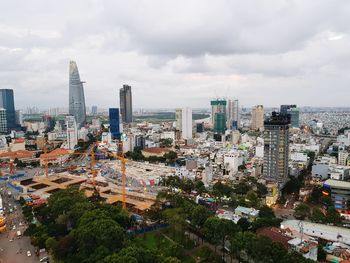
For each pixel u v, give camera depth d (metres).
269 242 191.38
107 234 199.00
